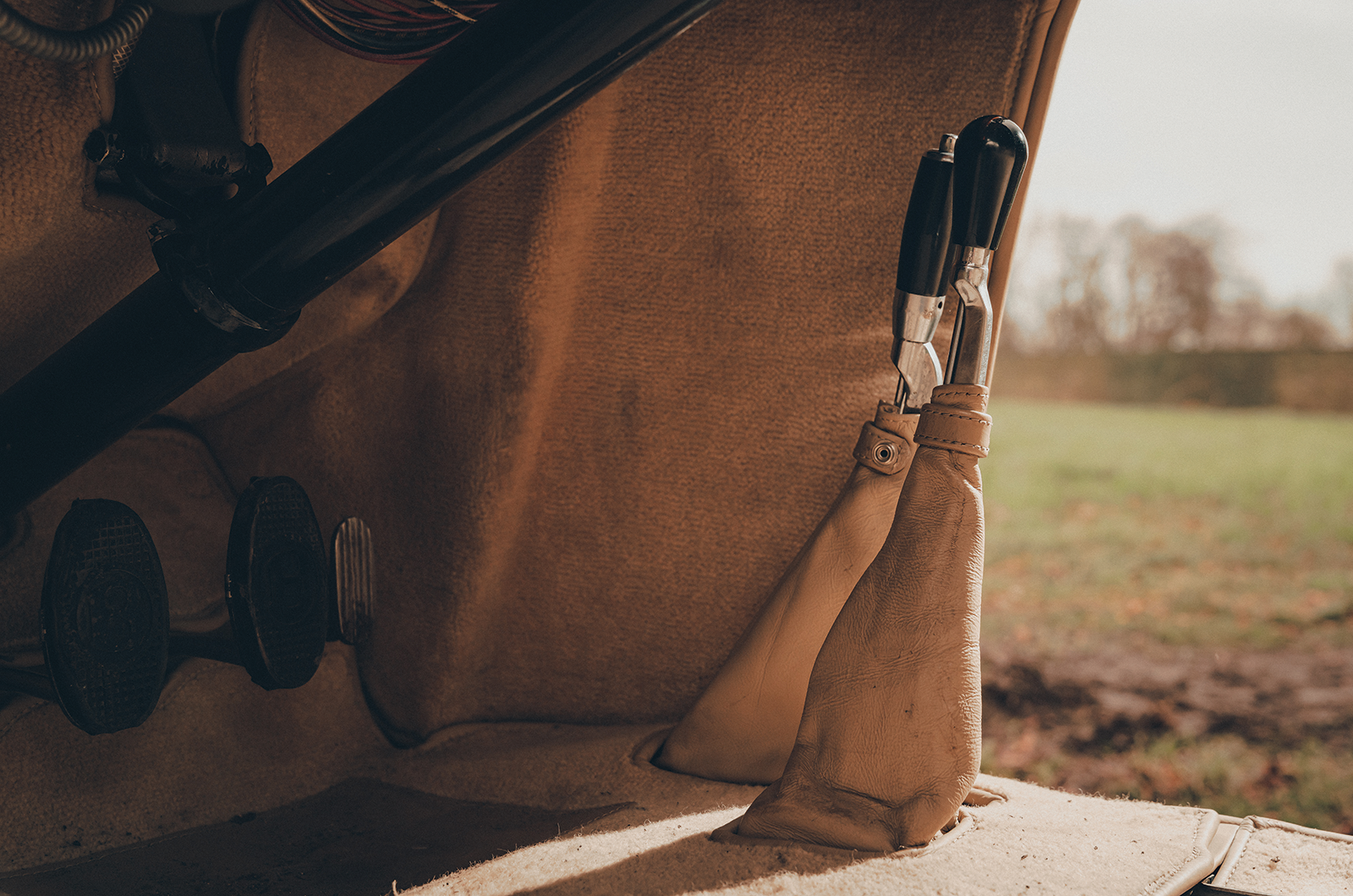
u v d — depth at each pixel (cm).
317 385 109
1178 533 485
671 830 74
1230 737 233
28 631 86
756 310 99
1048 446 743
